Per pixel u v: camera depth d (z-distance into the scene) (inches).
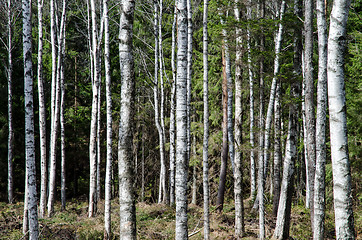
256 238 407.5
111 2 772.6
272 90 409.4
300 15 433.7
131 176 246.4
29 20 299.0
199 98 859.4
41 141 553.9
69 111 872.9
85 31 883.4
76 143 984.3
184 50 274.8
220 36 409.7
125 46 251.0
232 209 669.3
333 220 562.3
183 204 268.8
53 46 594.6
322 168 297.9
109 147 419.8
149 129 1016.9
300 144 700.7
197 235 427.8
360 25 575.5
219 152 881.5
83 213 589.0
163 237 422.3
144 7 800.3
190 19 397.7
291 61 542.6
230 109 540.1
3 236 406.9
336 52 161.0
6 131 873.5
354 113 529.7
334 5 161.8
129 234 239.6
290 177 404.5
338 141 159.9
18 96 903.1
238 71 436.8
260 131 416.8
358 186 596.1
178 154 272.8
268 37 557.6
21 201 826.8
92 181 556.7
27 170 298.7
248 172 923.4
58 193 968.9
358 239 443.5
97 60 560.1
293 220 545.3
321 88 296.8
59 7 765.3
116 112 877.8
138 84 893.8
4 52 894.4
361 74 555.2
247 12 458.9
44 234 403.5
